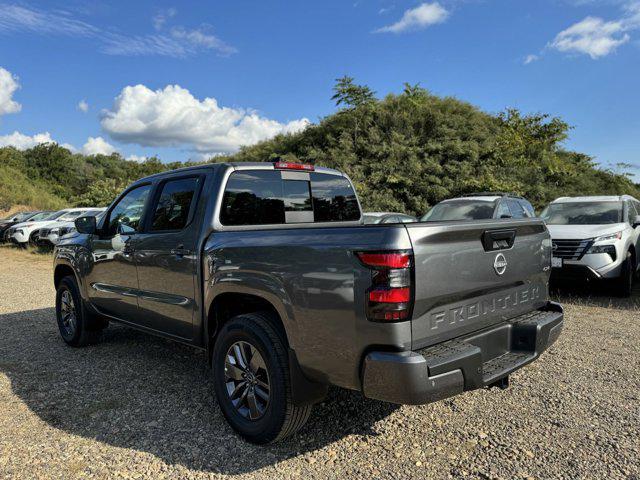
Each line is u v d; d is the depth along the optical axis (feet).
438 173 63.26
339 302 8.66
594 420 11.28
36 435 10.90
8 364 15.97
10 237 59.57
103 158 248.93
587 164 85.35
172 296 12.91
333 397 12.82
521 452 9.89
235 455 9.98
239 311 11.62
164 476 9.20
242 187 12.61
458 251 9.05
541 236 11.75
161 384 14.06
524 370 14.65
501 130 79.66
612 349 16.71
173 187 13.57
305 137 77.41
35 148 201.67
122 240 14.73
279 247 9.76
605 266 24.71
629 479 8.87
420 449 10.10
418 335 8.41
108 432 11.03
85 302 17.11
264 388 10.19
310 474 9.21
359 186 59.82
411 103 73.31
